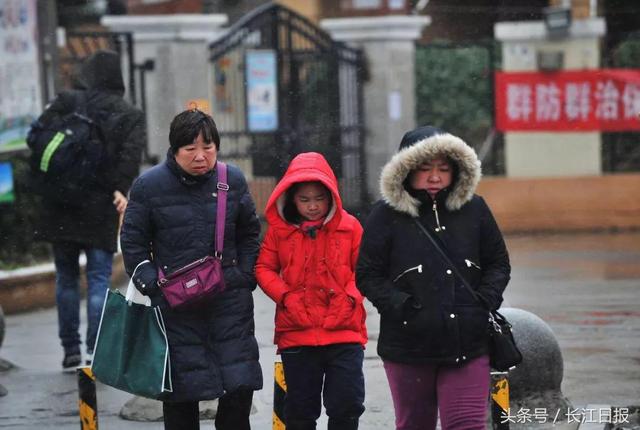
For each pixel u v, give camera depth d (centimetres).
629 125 6003
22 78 4000
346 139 5962
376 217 1750
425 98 6322
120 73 2775
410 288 1719
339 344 1867
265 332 3325
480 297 1719
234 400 1827
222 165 1861
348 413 1873
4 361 2898
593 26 5975
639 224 5897
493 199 5866
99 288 2728
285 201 1884
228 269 1820
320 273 1867
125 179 2716
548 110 6038
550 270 4497
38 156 2691
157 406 2348
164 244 1812
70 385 2678
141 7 6316
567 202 5888
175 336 1781
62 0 6569
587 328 3281
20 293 3844
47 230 2733
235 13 7788
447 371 1728
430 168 1720
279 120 5834
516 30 6028
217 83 5878
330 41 5934
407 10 6306
